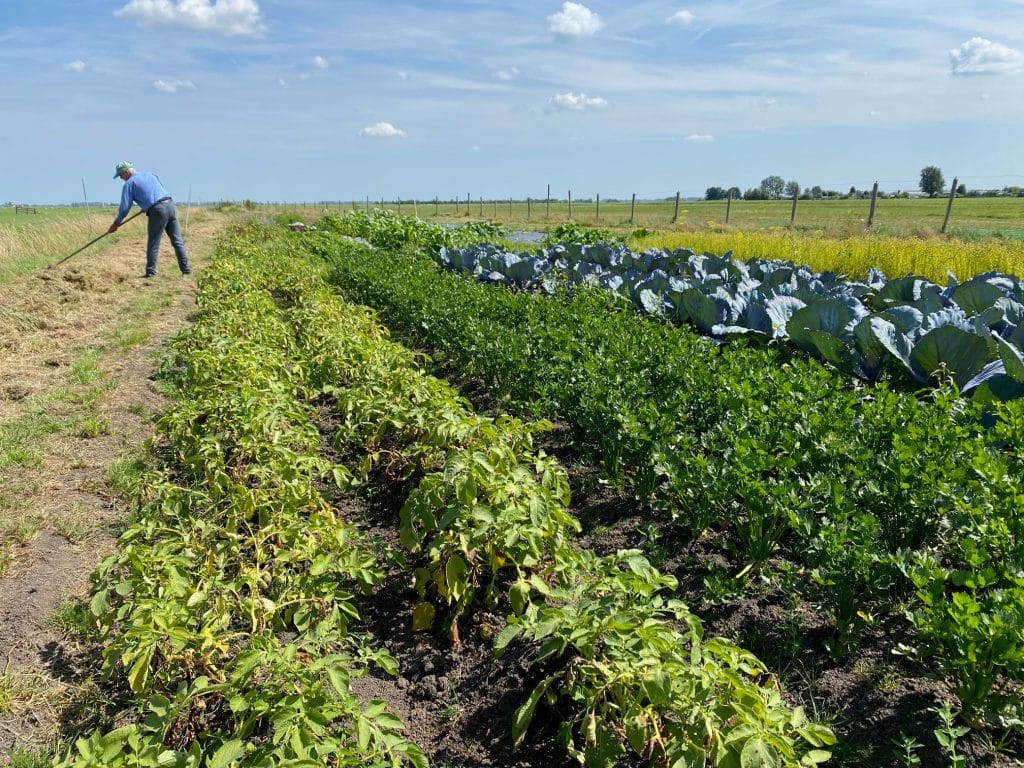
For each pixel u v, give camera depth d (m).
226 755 2.28
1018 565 3.22
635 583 2.92
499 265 13.88
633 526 4.61
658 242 21.81
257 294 10.00
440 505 3.76
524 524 3.53
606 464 5.14
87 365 7.94
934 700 3.02
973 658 2.66
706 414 5.32
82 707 3.12
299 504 4.09
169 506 3.97
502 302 9.34
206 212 46.19
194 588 3.18
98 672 3.33
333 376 6.90
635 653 2.60
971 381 5.63
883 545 3.80
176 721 2.84
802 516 3.68
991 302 8.01
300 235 24.00
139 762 2.24
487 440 4.47
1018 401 4.36
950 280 10.38
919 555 3.46
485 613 3.81
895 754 2.79
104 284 13.32
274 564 3.65
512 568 4.00
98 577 3.24
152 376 7.83
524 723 2.79
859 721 2.97
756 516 3.84
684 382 5.66
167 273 15.73
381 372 5.96
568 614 2.79
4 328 9.34
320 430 6.63
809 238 20.53
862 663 3.27
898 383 6.55
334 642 3.57
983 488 3.59
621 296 10.12
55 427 6.07
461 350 7.86
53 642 3.51
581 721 2.84
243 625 3.59
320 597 3.29
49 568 4.06
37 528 4.44
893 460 3.86
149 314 11.09
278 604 3.21
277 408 5.12
